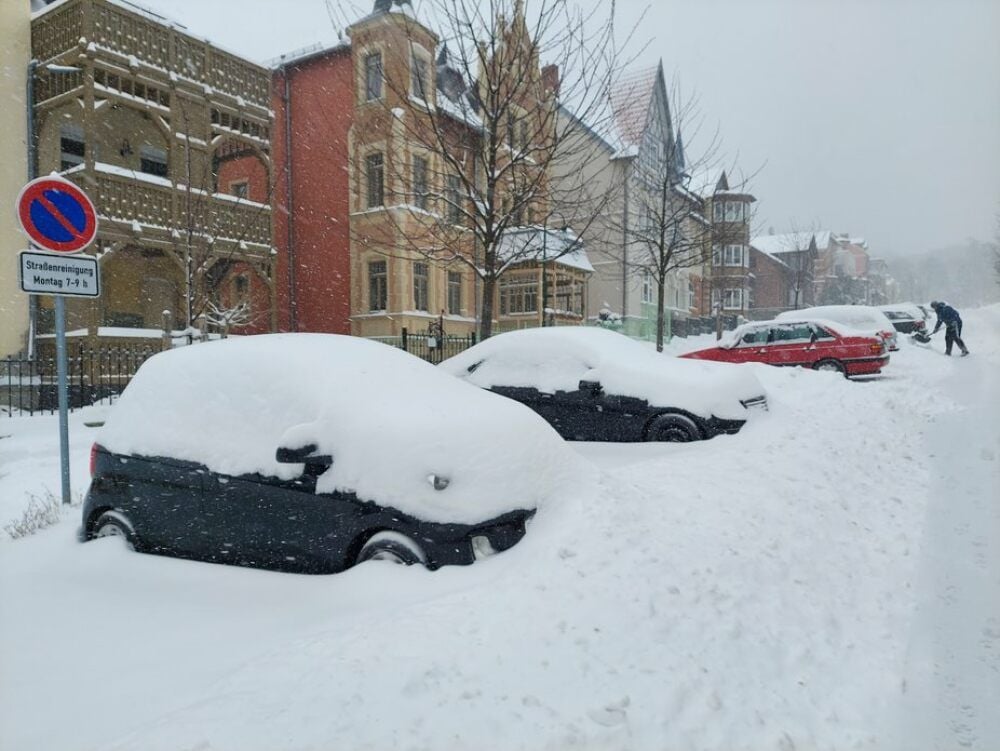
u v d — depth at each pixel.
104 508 4.59
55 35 14.53
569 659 2.82
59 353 6.14
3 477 7.77
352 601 3.42
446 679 2.61
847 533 4.86
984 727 2.62
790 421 8.17
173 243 15.18
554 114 9.98
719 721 2.55
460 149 10.45
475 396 4.82
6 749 2.31
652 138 23.75
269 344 4.63
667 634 3.12
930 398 10.85
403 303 19.72
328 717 2.35
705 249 22.27
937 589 3.94
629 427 7.79
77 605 3.58
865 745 2.51
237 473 4.11
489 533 3.87
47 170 15.31
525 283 23.33
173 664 2.92
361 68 16.22
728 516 4.73
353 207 20.50
